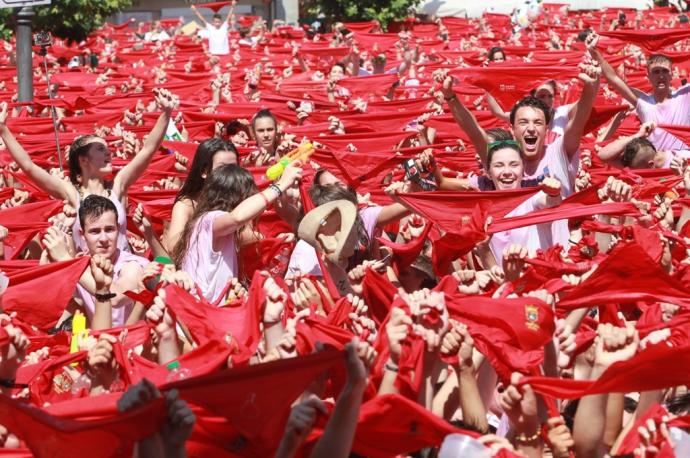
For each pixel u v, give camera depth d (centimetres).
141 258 834
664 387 496
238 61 3188
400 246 811
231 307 643
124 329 653
